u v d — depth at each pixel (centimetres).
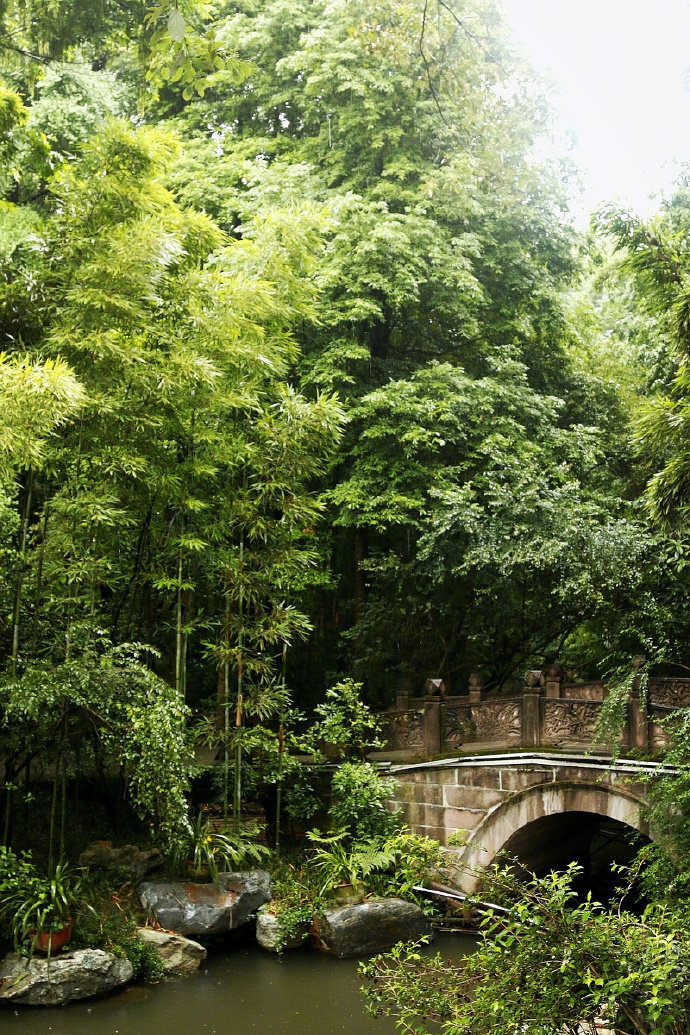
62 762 1288
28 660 1144
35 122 1781
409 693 1781
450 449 1864
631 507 1834
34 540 1329
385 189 1773
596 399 2167
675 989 609
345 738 1500
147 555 1394
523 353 2038
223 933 1238
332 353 1747
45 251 1181
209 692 1845
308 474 1430
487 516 1622
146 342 1235
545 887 698
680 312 1107
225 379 1325
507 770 1363
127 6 1199
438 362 1881
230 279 1270
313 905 1264
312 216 1388
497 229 1877
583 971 639
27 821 1346
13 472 1098
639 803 1228
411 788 1467
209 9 1218
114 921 1158
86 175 1198
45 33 1249
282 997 1055
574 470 1936
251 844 1338
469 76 1193
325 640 2017
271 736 1448
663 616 1441
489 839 1371
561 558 1509
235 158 1891
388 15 1133
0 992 1004
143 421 1177
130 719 1141
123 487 1281
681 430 1080
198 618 1407
